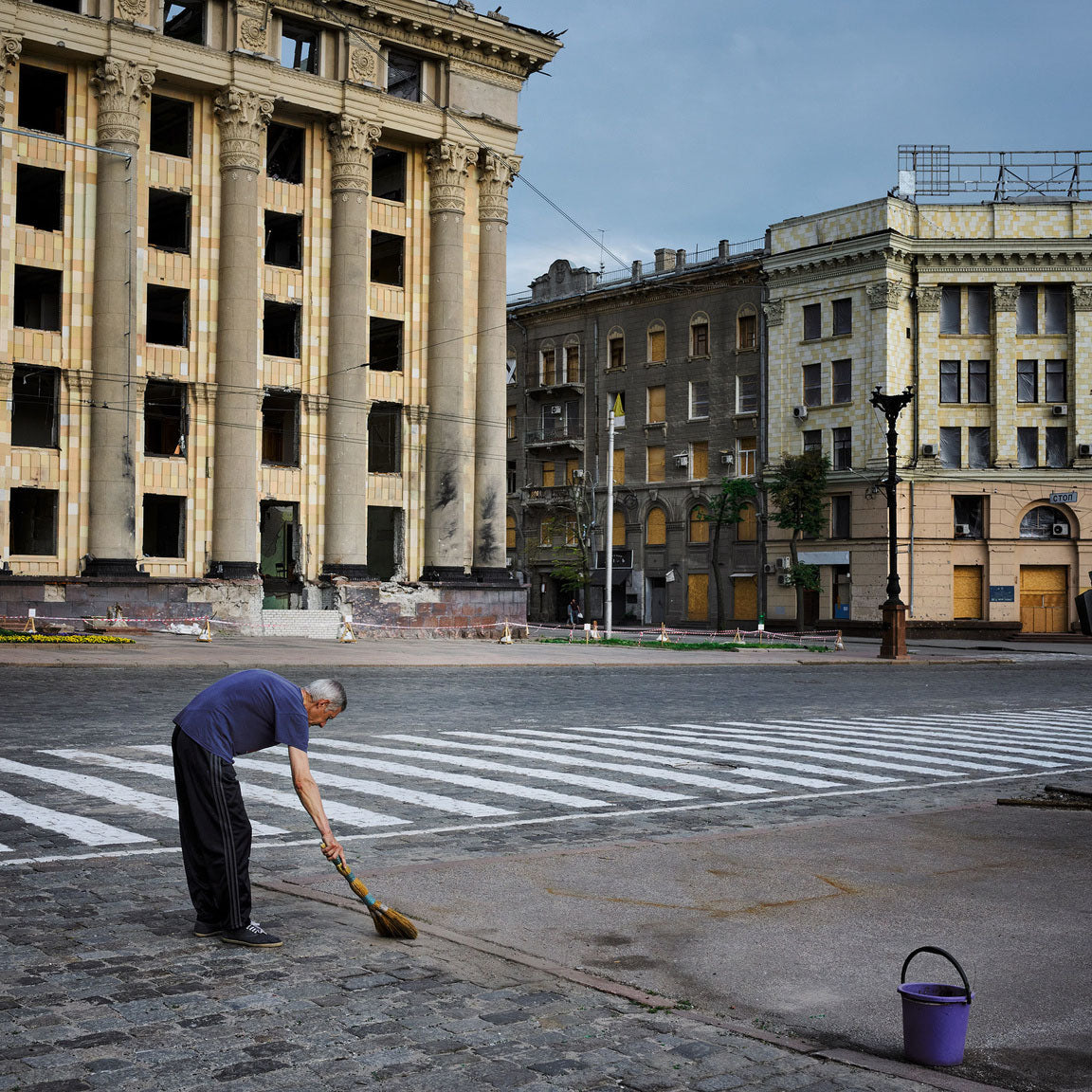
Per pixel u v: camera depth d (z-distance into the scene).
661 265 64.62
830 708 21.91
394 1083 4.37
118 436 37.50
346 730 16.28
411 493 45.00
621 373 65.56
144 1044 4.71
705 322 62.03
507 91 46.66
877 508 55.34
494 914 6.77
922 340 55.84
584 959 5.96
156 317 44.88
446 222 44.97
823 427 57.12
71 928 6.42
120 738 14.47
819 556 57.34
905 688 27.72
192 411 39.66
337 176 42.41
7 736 14.53
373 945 6.08
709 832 9.86
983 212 55.72
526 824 9.99
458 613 44.59
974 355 56.53
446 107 44.69
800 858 8.38
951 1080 4.48
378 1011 5.11
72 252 37.47
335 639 39.50
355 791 11.30
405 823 9.86
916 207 55.78
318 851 8.69
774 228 59.06
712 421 61.41
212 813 6.10
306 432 42.34
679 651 39.59
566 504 66.12
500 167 46.06
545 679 27.83
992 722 19.92
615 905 6.99
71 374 37.28
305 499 42.31
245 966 5.72
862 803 11.62
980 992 5.49
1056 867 8.14
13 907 6.87
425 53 44.28
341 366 42.31
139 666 26.11
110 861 8.15
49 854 8.32
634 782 12.35
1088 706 23.84
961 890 7.45
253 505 40.06
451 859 8.59
